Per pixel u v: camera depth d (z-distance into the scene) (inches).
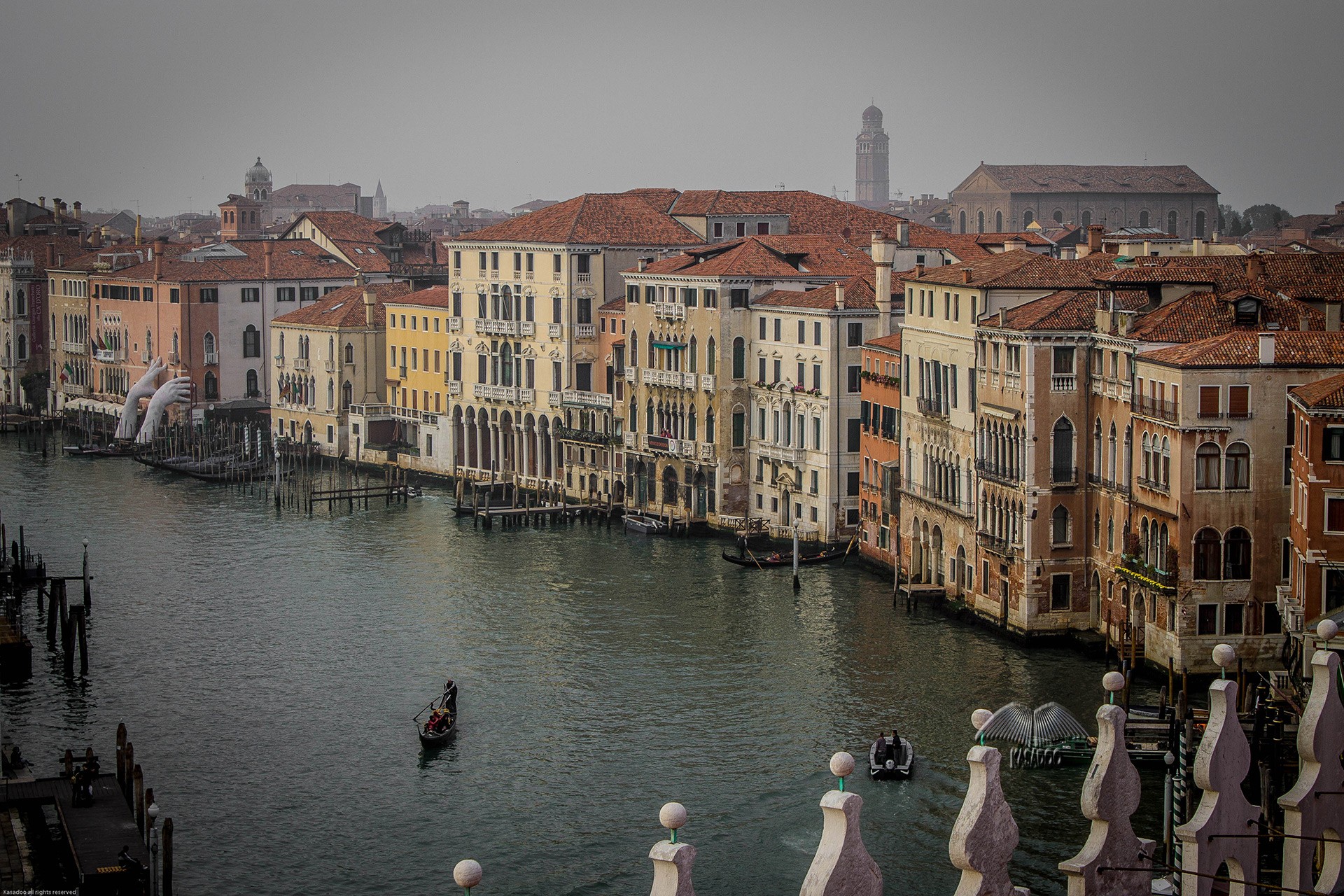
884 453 4207.7
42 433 6835.6
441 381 6033.5
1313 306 3235.7
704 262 4931.1
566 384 5447.8
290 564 4382.4
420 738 2849.4
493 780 2679.6
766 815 2487.7
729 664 3307.1
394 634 3609.7
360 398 6353.3
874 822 2425.0
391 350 6299.2
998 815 877.2
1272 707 2370.8
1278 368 2898.6
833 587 4037.9
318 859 2370.8
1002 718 2721.5
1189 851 997.2
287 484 5890.8
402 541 4739.2
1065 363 3329.2
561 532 4909.0
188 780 2691.9
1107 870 969.5
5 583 3796.8
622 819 2500.0
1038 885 2191.2
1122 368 3196.4
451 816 2529.5
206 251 7283.5
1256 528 2930.6
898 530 4082.2
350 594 4015.8
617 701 3080.7
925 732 2832.2
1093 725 2824.8
